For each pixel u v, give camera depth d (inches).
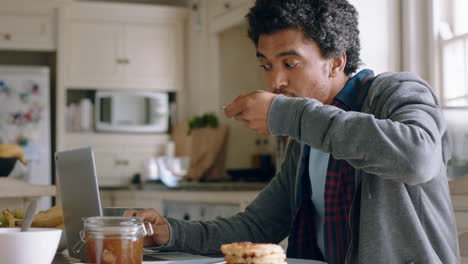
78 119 187.0
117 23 188.9
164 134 192.5
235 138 174.4
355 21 49.8
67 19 184.9
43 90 179.3
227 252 35.7
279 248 36.0
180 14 191.9
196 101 187.0
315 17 45.3
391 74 47.1
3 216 53.0
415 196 44.1
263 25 46.1
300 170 52.2
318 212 52.5
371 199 43.6
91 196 46.4
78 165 47.8
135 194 161.8
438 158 39.2
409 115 40.1
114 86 188.1
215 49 174.2
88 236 36.9
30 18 182.1
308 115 38.7
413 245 42.8
